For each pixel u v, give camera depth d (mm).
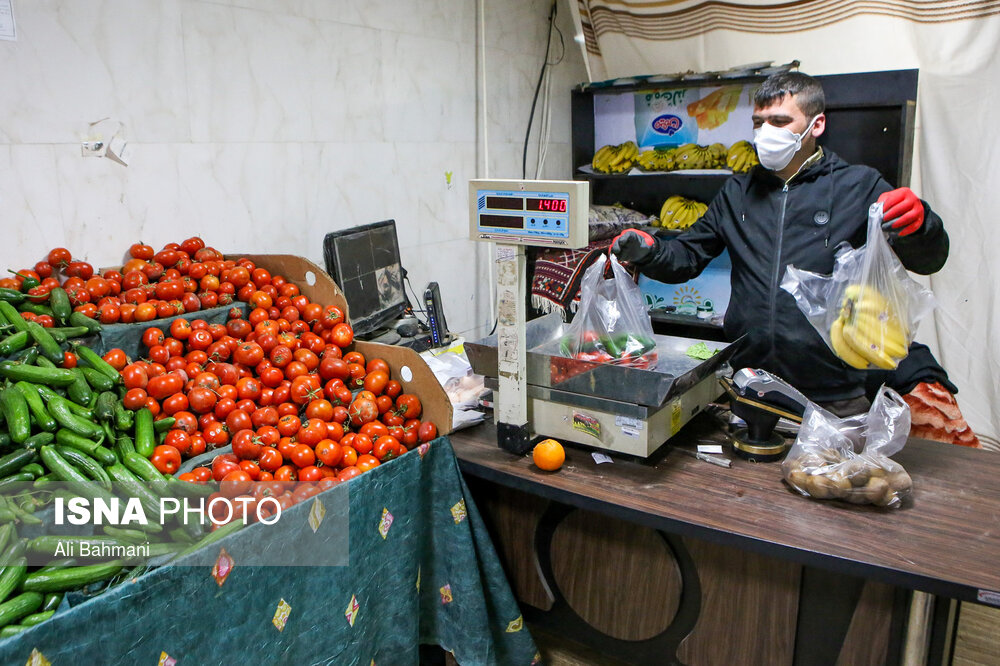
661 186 4066
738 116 3633
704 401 1999
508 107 3684
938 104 3102
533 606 2127
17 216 1920
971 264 3113
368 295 2521
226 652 1397
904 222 1668
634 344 1758
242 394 1772
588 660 2256
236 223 2459
